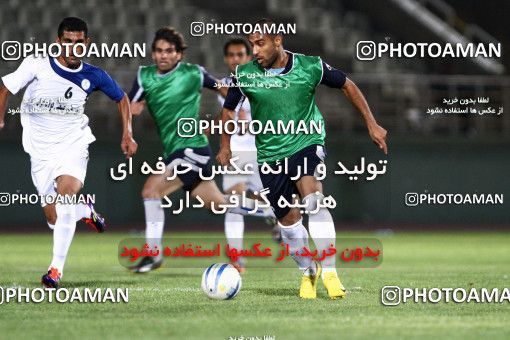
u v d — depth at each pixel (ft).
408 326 79.92
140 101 131.75
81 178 106.83
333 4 342.85
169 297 100.22
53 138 106.01
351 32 329.93
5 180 253.65
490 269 146.20
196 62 304.30
